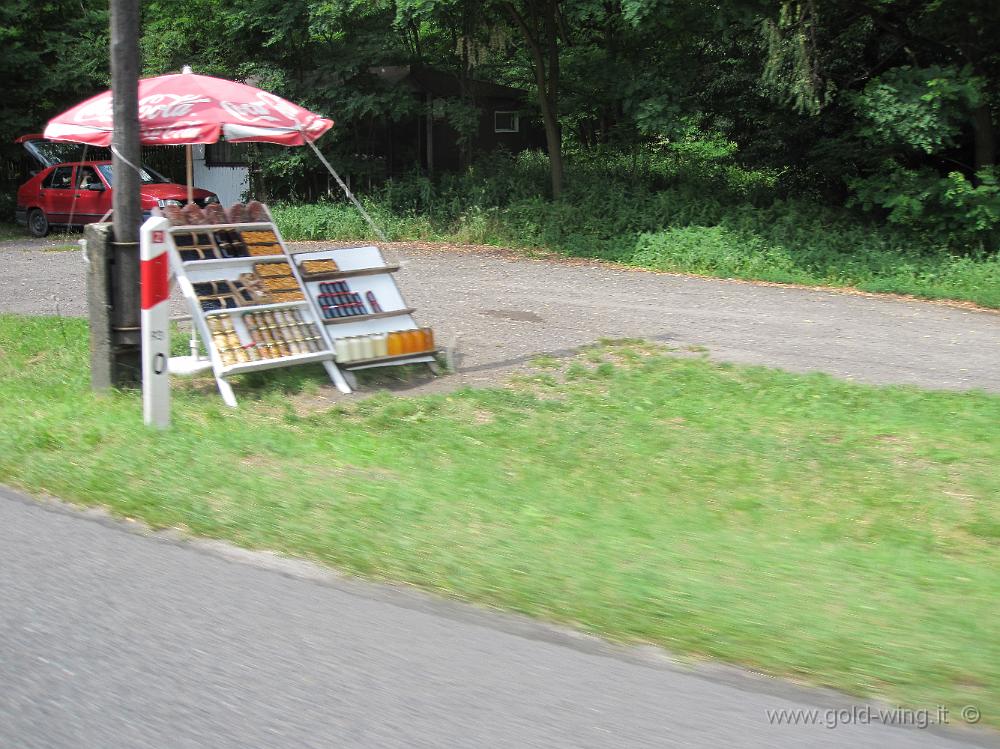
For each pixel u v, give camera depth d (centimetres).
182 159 2886
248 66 2497
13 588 476
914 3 2028
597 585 483
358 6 2333
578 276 1789
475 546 537
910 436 846
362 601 469
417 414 896
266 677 389
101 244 905
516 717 361
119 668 395
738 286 1730
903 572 530
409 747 339
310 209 2411
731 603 467
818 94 2144
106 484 625
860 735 354
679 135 2114
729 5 1938
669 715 365
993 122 2105
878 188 1939
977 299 1641
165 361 791
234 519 569
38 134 2831
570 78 2344
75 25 2884
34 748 337
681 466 745
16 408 831
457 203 2375
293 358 959
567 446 789
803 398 971
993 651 420
